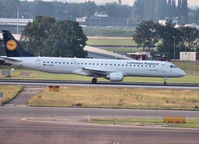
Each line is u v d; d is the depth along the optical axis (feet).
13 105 538.88
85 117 467.52
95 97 615.57
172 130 410.93
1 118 447.42
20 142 355.97
